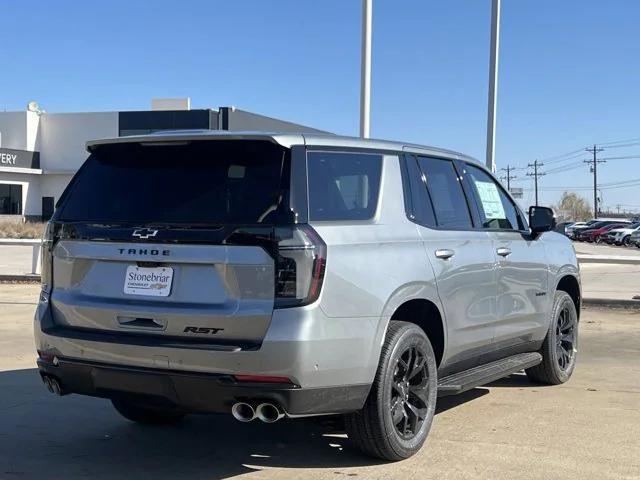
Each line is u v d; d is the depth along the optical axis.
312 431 5.61
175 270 4.25
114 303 4.38
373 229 4.61
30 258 22.95
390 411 4.61
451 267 5.17
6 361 8.10
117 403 5.55
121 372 4.26
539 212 6.37
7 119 55.00
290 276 4.02
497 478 4.53
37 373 7.52
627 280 18.23
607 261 24.98
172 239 4.24
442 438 5.36
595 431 5.56
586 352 8.99
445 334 5.15
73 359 4.46
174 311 4.17
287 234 4.06
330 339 4.12
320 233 4.20
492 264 5.73
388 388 4.55
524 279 6.27
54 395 6.66
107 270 4.47
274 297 4.03
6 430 5.62
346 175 4.62
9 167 52.31
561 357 7.17
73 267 4.59
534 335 6.57
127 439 5.42
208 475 4.64
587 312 12.74
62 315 4.62
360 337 4.30
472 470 4.67
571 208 144.00
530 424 5.75
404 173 5.11
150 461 4.92
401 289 4.64
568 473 4.63
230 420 5.95
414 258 4.82
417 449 4.91
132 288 4.36
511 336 6.12
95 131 54.28
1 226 46.50
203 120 50.06
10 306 12.75
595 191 104.88
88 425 5.78
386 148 5.05
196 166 4.49
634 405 6.36
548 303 6.75
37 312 4.74
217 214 4.25
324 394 4.14
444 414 6.05
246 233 4.09
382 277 4.50
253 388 3.98
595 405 6.36
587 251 38.50
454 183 5.71
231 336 4.06
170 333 4.21
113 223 4.48
